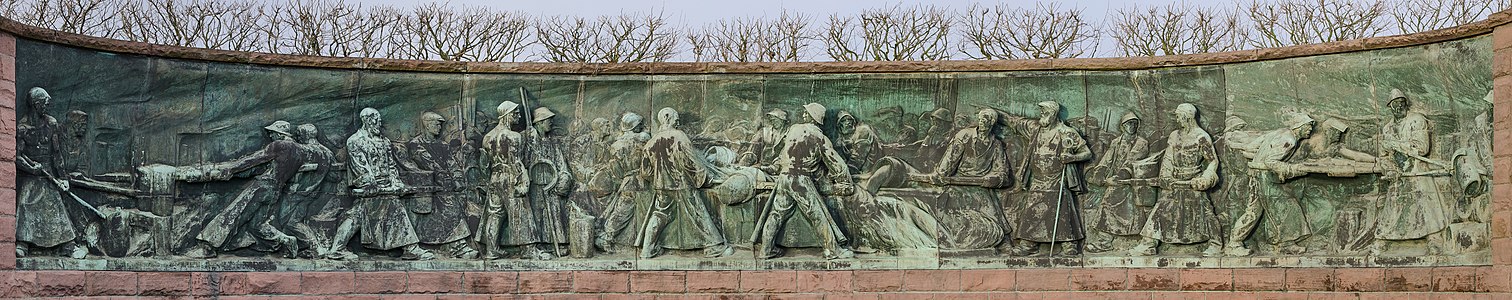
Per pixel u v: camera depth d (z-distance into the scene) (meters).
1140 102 20.08
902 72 20.27
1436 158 19.05
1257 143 19.69
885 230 20.12
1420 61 19.11
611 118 20.33
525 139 20.14
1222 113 19.88
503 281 19.86
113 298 18.73
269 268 19.45
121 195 19.09
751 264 20.03
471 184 20.11
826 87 20.36
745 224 20.19
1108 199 20.02
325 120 19.92
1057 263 19.94
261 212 19.53
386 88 20.03
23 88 18.56
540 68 20.22
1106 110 20.14
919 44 24.69
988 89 20.27
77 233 18.80
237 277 19.31
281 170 19.59
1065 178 20.02
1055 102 20.14
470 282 19.83
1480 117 18.84
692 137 20.28
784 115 20.27
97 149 19.03
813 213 20.09
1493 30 18.61
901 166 20.23
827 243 20.06
